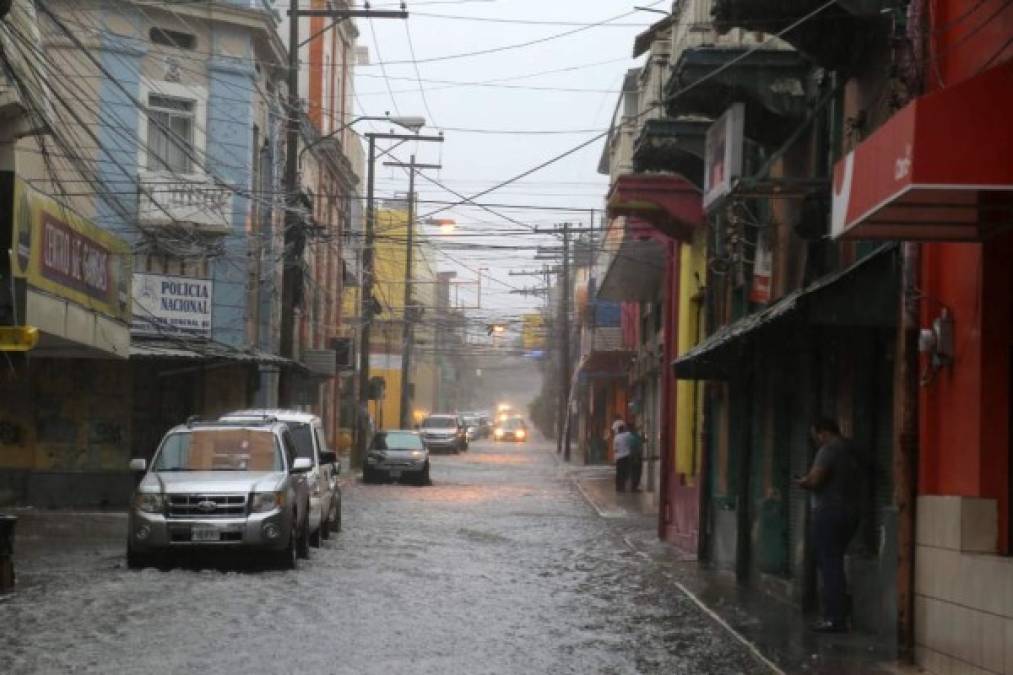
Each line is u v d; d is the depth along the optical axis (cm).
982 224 986
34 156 2856
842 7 1328
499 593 1579
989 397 1038
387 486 4031
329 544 2172
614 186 2278
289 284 2928
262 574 1695
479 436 9581
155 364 3048
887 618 1202
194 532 1692
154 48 3105
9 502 2941
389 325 7588
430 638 1211
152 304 3048
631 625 1348
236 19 3209
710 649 1198
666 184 2239
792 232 1658
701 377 1911
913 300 1141
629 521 2881
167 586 1530
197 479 1741
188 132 3167
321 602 1431
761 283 1777
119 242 2228
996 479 1034
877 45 1355
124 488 2977
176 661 1056
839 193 1036
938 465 1116
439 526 2627
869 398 1356
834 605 1298
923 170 841
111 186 2978
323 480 2162
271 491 1728
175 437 1862
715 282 2178
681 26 2575
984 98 841
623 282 3506
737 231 1936
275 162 3500
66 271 1892
